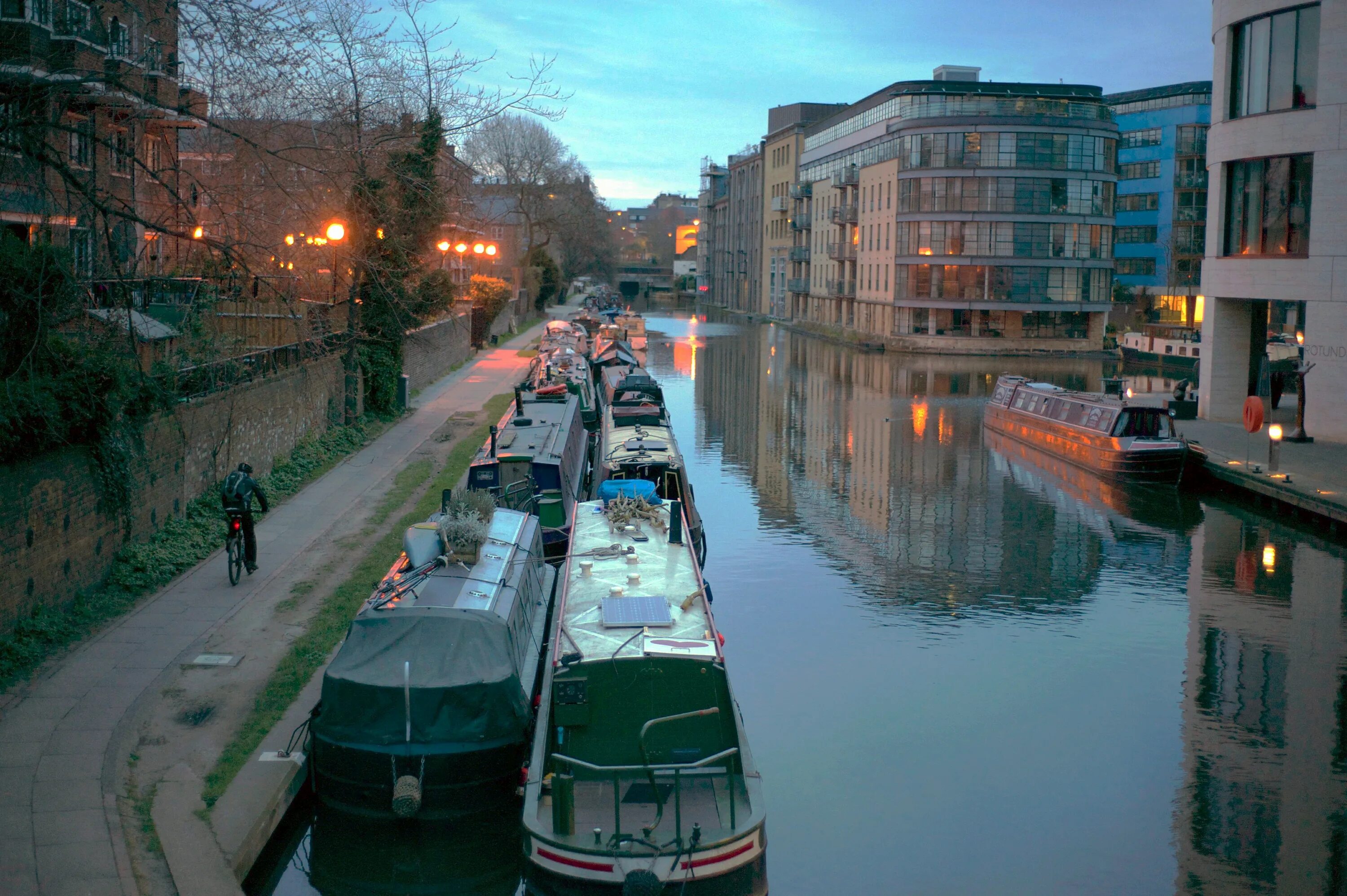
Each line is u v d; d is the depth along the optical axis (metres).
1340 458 29.27
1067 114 70.38
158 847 8.98
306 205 18.25
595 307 108.50
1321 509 24.73
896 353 72.44
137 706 11.61
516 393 24.80
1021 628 18.70
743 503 27.84
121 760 10.34
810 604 19.91
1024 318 73.19
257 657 13.07
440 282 31.11
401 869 10.71
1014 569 22.17
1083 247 71.69
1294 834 12.01
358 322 29.02
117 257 13.57
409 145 24.62
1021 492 29.42
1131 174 93.88
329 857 10.77
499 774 10.77
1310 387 32.06
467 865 10.76
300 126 18.09
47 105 13.23
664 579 13.62
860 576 21.58
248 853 9.23
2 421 12.21
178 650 13.22
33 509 13.30
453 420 32.81
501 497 18.38
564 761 9.98
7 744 10.62
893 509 27.33
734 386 53.12
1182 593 20.62
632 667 11.06
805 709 15.30
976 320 73.44
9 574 12.77
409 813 10.34
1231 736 14.50
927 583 21.16
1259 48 32.44
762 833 9.77
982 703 15.52
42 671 12.47
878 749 14.08
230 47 13.55
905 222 73.31
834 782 13.19
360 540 18.61
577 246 130.38
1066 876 11.20
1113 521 26.17
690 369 61.19
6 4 17.09
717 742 11.08
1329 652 17.58
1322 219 30.94
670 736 11.05
